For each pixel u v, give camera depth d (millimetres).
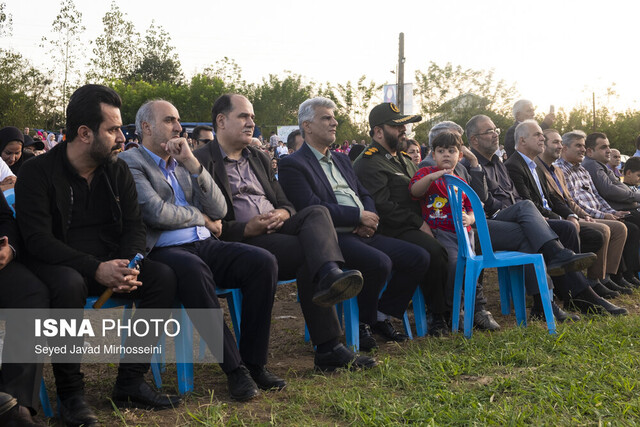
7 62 34219
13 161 5547
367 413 2701
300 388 3127
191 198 3582
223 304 5406
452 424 2562
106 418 2773
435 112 46719
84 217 2984
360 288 3258
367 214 4152
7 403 2291
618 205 6355
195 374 3463
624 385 2873
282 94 58344
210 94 49188
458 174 4941
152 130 3457
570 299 4828
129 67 56094
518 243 4566
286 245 3500
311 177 4199
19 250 2816
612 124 50719
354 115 50594
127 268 2789
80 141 2900
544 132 6004
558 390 2848
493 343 3719
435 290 4203
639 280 6207
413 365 3387
